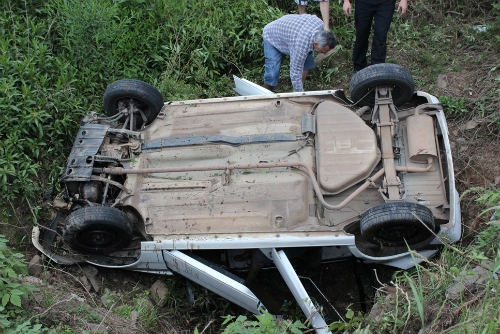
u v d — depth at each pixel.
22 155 5.95
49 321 4.62
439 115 5.62
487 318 3.78
